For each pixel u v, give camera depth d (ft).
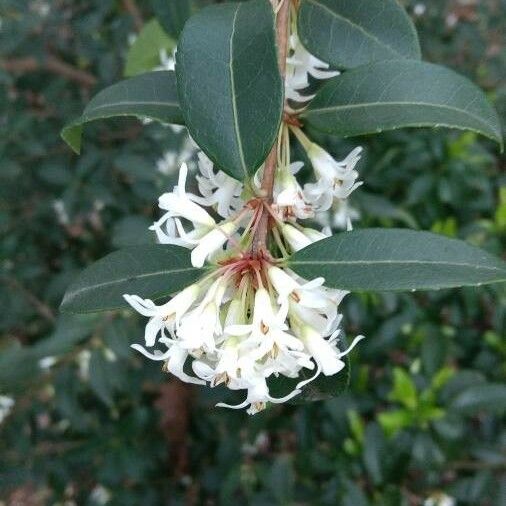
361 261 0.40
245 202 0.43
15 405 1.20
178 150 1.19
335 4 0.50
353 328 1.21
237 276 0.42
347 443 1.14
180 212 0.43
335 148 1.24
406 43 0.49
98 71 1.35
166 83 0.50
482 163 1.32
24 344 1.41
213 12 0.42
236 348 0.40
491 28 1.52
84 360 1.10
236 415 1.33
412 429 1.10
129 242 1.08
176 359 0.42
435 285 0.38
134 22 1.30
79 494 1.44
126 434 1.34
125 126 1.31
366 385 1.24
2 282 1.37
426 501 1.16
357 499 1.04
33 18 1.27
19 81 1.39
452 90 0.44
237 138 0.41
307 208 0.45
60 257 1.48
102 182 1.32
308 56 0.53
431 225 1.28
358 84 0.46
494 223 1.25
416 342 1.23
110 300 0.44
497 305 1.22
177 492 1.50
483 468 1.14
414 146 1.24
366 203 1.14
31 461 1.32
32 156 1.34
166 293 0.43
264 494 1.19
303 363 0.39
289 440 1.40
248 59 0.41
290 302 0.41
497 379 1.22
